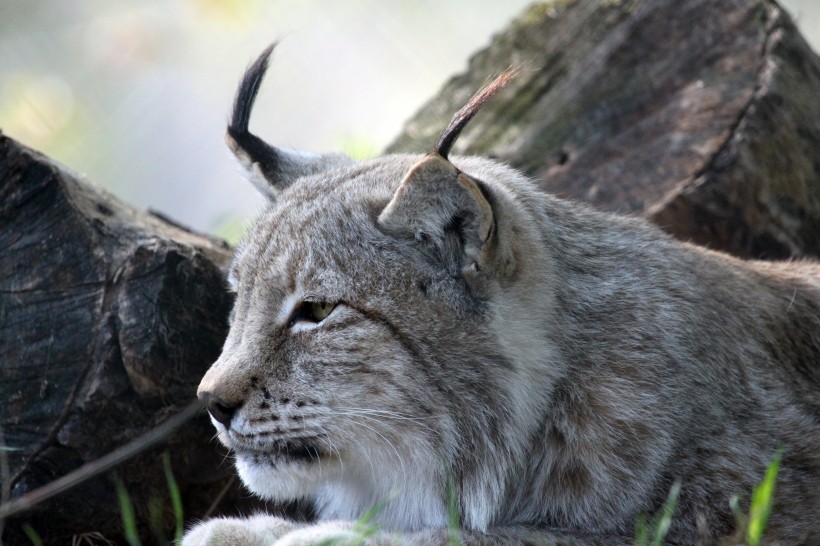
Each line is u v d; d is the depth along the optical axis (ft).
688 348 29.01
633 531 28.09
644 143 41.98
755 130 40.16
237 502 33.09
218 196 80.28
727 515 27.81
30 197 30.94
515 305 28.19
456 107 46.32
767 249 40.98
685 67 42.75
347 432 27.86
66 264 30.91
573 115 43.68
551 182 42.27
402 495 29.19
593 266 30.07
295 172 33.47
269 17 88.53
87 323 30.55
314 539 25.85
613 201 41.04
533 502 29.09
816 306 33.55
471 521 28.60
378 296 27.55
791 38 42.27
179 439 31.40
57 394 30.40
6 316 30.73
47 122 82.23
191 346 31.30
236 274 30.35
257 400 27.89
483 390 27.96
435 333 27.58
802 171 41.22
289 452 28.14
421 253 27.66
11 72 86.99
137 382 30.42
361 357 27.55
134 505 31.60
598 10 45.27
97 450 30.63
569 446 28.53
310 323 28.04
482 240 26.91
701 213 40.04
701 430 28.30
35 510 30.71
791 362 31.40
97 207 32.14
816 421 29.96
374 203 28.37
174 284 30.96
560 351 28.78
